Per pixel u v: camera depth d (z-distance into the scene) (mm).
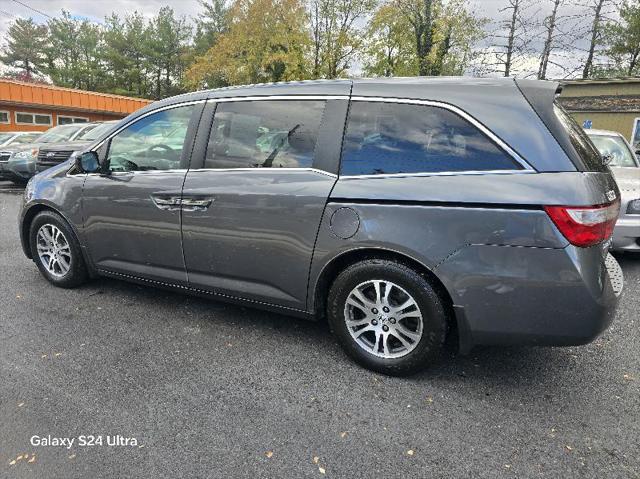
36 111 21484
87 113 23844
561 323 2209
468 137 2365
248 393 2479
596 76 28016
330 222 2598
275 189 2762
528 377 2684
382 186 2480
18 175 10656
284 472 1920
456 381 2625
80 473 1896
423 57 22078
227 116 3047
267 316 3479
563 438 2156
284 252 2775
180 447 2057
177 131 3227
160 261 3318
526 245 2189
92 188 3543
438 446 2090
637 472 1943
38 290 3932
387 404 2398
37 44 51469
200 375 2646
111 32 48406
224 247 2986
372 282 2584
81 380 2566
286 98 2873
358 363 2746
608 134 6766
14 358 2793
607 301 2199
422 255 2381
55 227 3867
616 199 2406
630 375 2725
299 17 23719
